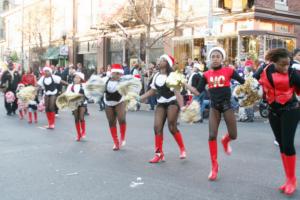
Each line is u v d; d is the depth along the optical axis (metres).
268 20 22.09
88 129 12.72
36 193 5.99
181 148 8.23
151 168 7.47
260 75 6.09
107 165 7.75
